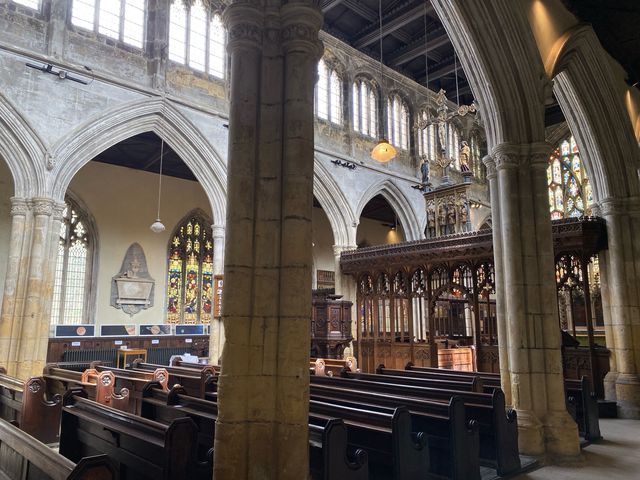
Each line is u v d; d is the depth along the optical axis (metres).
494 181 9.25
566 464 7.52
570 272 12.69
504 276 8.94
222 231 17.42
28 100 13.58
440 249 15.26
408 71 25.84
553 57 9.94
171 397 6.74
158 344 20.61
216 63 18.19
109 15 15.67
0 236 18.02
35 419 8.21
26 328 12.96
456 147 27.38
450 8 8.87
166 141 16.75
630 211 12.21
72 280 19.72
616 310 11.98
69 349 18.22
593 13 10.30
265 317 4.98
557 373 8.05
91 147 14.83
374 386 8.76
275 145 5.31
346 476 5.06
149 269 21.73
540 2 9.69
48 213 13.64
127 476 5.20
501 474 6.83
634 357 11.70
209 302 23.44
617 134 12.28
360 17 21.61
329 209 20.72
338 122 21.69
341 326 16.83
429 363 15.61
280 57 5.48
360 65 22.72
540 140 8.80
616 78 12.44
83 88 14.68
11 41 13.55
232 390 4.76
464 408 6.46
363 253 18.12
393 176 23.28
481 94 9.16
